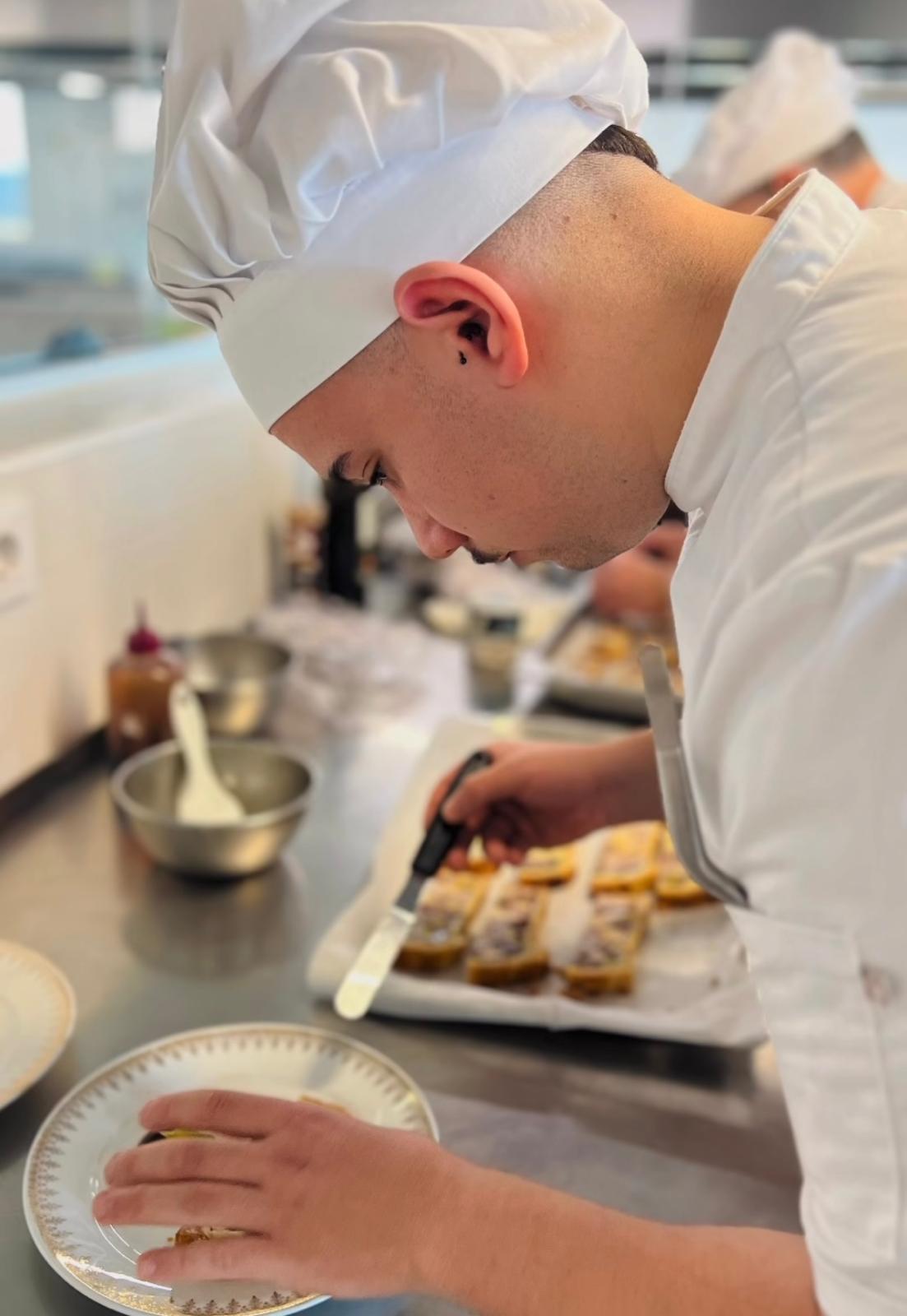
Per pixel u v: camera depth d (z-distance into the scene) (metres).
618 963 0.87
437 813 0.94
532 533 0.62
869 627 0.46
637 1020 0.82
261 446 1.54
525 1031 0.84
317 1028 0.83
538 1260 0.52
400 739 1.33
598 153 0.58
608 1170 0.71
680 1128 0.75
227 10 0.53
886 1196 0.48
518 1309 0.51
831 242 0.54
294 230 0.55
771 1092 0.79
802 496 0.49
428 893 0.96
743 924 0.53
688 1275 0.51
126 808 1.00
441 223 0.55
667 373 0.56
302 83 0.53
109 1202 0.55
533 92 0.54
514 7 0.56
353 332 0.57
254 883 1.03
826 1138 0.50
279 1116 0.57
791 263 0.53
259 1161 0.55
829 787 0.47
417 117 0.53
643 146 0.61
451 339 0.55
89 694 1.20
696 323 0.55
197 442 1.36
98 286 1.73
